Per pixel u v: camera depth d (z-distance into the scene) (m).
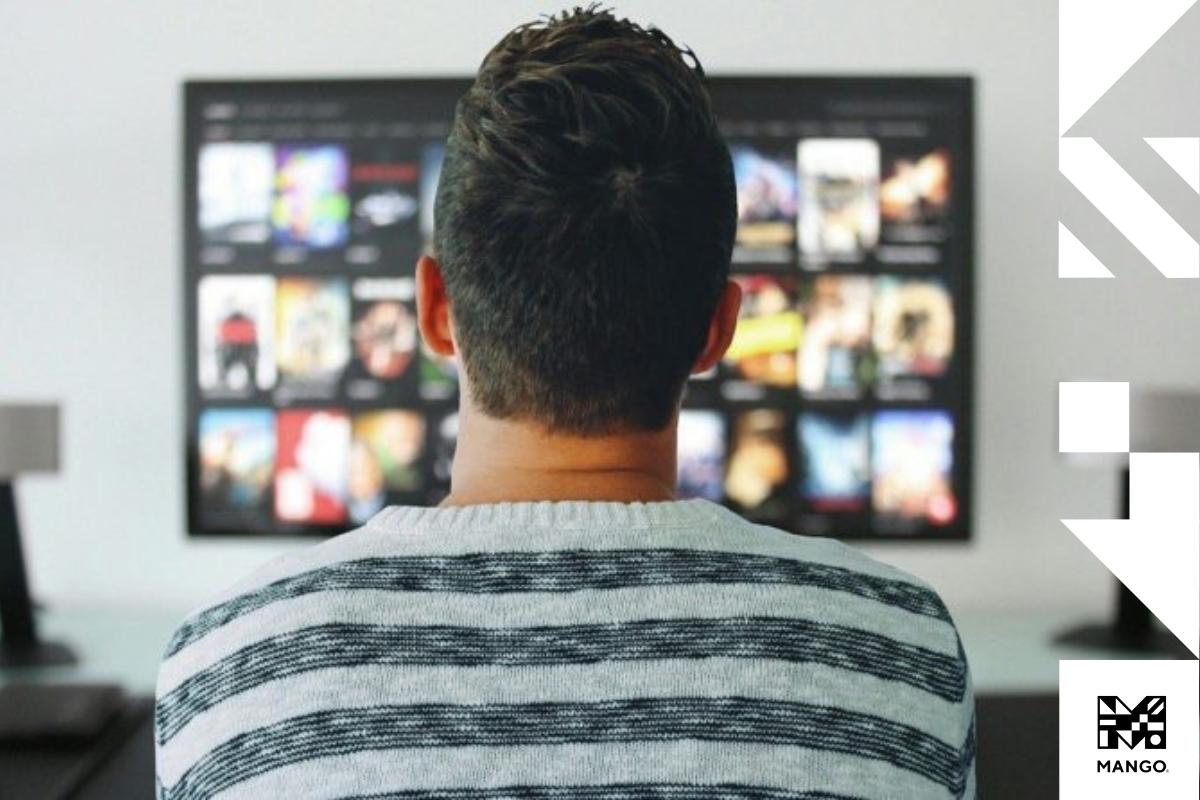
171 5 3.16
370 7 3.13
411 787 0.52
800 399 3.10
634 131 0.60
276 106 3.08
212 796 0.53
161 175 3.20
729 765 0.53
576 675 0.54
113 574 3.25
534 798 0.52
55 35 3.18
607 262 0.59
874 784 0.54
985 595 3.21
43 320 3.23
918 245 3.07
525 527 0.57
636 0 3.12
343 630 0.55
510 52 0.63
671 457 0.63
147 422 3.23
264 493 3.14
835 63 3.13
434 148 3.08
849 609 0.57
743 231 3.07
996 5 3.14
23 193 3.21
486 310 0.60
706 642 0.55
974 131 3.05
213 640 0.57
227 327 3.12
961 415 3.09
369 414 3.13
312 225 3.10
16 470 2.82
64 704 2.36
